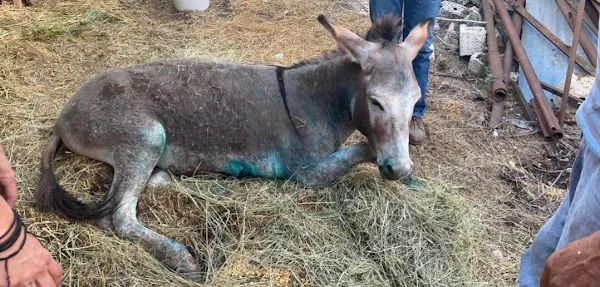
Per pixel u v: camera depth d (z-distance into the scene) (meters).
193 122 3.11
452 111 4.43
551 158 4.05
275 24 5.36
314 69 3.19
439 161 3.89
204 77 3.18
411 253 2.97
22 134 3.43
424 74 3.83
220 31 5.16
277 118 3.17
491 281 2.98
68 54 4.56
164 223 3.00
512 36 4.96
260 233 2.97
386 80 2.84
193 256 2.91
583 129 1.64
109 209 2.86
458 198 3.45
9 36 4.65
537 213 3.55
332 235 3.00
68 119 3.09
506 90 4.53
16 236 1.34
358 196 3.15
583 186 1.66
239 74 3.23
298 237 2.96
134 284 2.61
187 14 5.43
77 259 2.66
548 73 4.81
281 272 2.79
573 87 4.66
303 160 3.22
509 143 4.16
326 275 2.80
